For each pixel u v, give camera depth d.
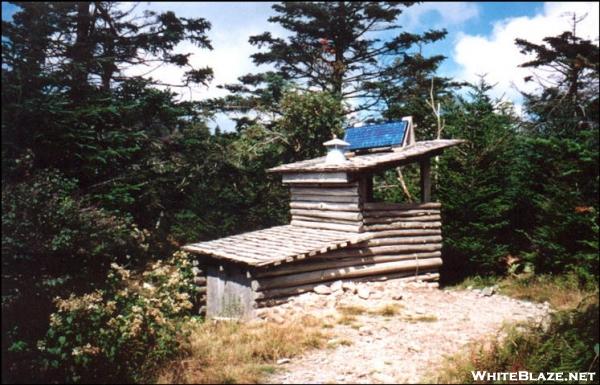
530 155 14.88
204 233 17.47
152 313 7.62
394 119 24.03
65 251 10.29
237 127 25.47
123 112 15.47
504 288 13.06
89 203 12.33
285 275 10.69
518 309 11.01
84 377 6.92
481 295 12.49
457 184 14.77
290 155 21.94
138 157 16.11
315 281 11.19
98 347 6.98
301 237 12.15
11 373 7.04
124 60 18.14
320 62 26.77
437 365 7.38
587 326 8.03
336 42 27.27
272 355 7.80
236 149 19.95
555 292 12.03
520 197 15.15
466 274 15.11
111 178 14.80
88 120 14.13
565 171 13.90
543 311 10.82
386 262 12.64
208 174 18.84
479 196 14.34
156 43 18.36
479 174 14.59
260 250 10.98
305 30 26.94
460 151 15.02
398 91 26.59
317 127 20.94
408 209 13.19
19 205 9.41
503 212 14.92
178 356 7.62
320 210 13.33
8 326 8.13
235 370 7.06
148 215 16.58
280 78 24.20
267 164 20.97
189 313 11.33
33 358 7.28
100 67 16.28
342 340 8.38
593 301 9.65
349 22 26.77
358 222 12.16
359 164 12.06
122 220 12.72
